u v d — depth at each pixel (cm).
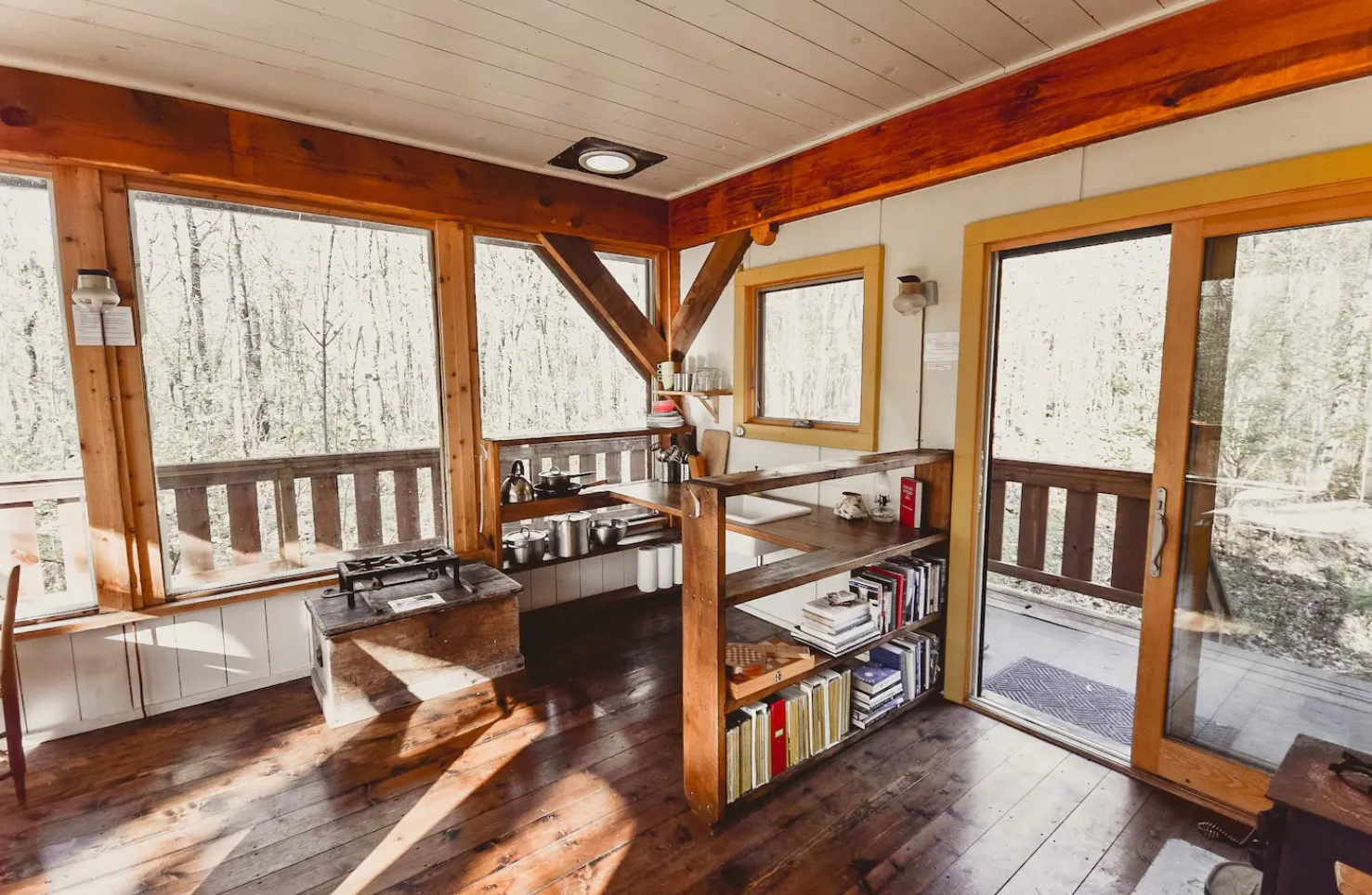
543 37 208
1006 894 179
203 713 273
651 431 397
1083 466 399
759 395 385
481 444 349
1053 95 219
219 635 284
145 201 272
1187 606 220
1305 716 199
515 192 341
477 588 299
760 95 253
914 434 296
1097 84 209
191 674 279
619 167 344
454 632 288
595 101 260
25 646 246
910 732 263
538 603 391
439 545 357
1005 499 449
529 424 401
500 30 204
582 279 375
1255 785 205
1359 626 188
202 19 198
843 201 295
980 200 264
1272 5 175
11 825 205
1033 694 298
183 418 290
